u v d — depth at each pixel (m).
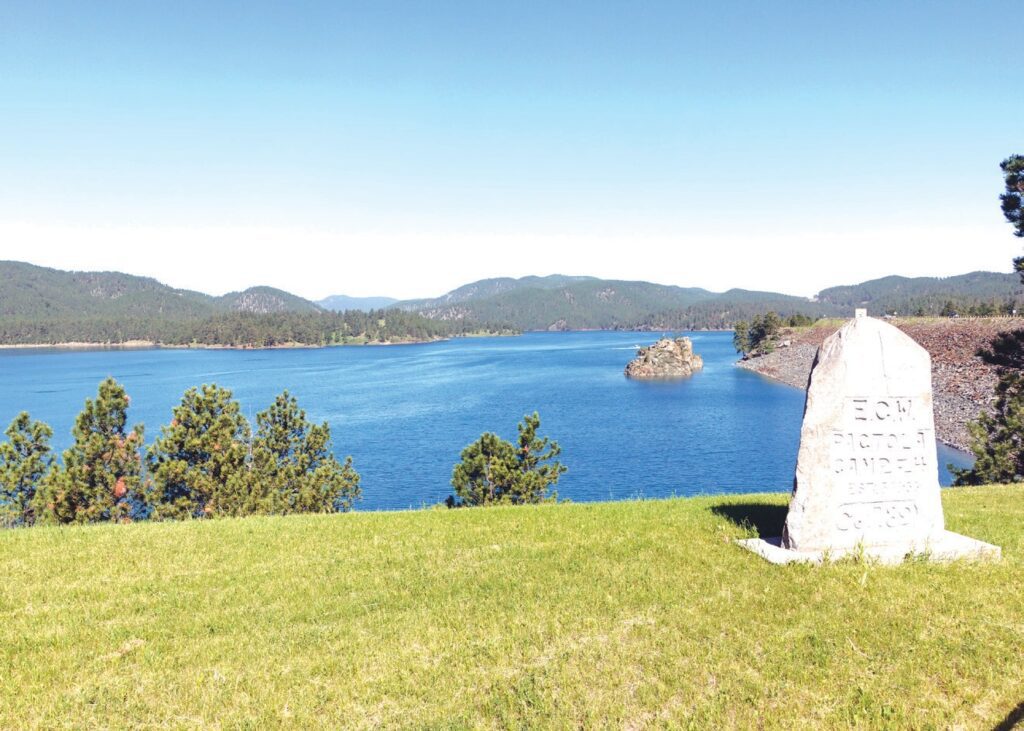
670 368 147.00
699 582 10.31
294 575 11.30
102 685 7.62
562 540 13.11
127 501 20.47
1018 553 11.62
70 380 144.25
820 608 9.24
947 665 7.69
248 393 118.00
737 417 84.88
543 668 7.81
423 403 104.38
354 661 8.12
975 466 24.91
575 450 65.62
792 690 7.26
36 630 9.11
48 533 14.66
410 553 12.47
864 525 11.49
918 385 11.79
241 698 7.34
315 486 23.77
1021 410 24.55
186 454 22.00
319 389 126.50
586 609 9.45
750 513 14.97
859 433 11.45
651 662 7.88
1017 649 7.99
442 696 7.32
